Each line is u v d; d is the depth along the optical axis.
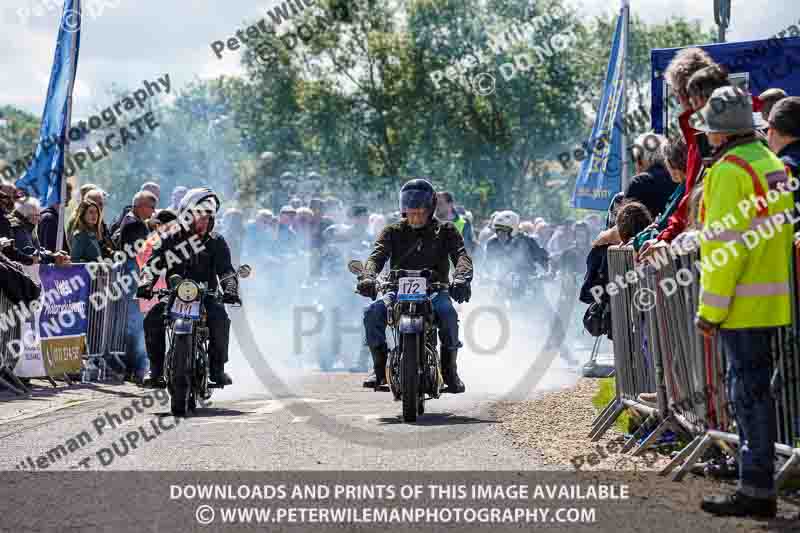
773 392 12.48
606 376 28.45
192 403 21.28
